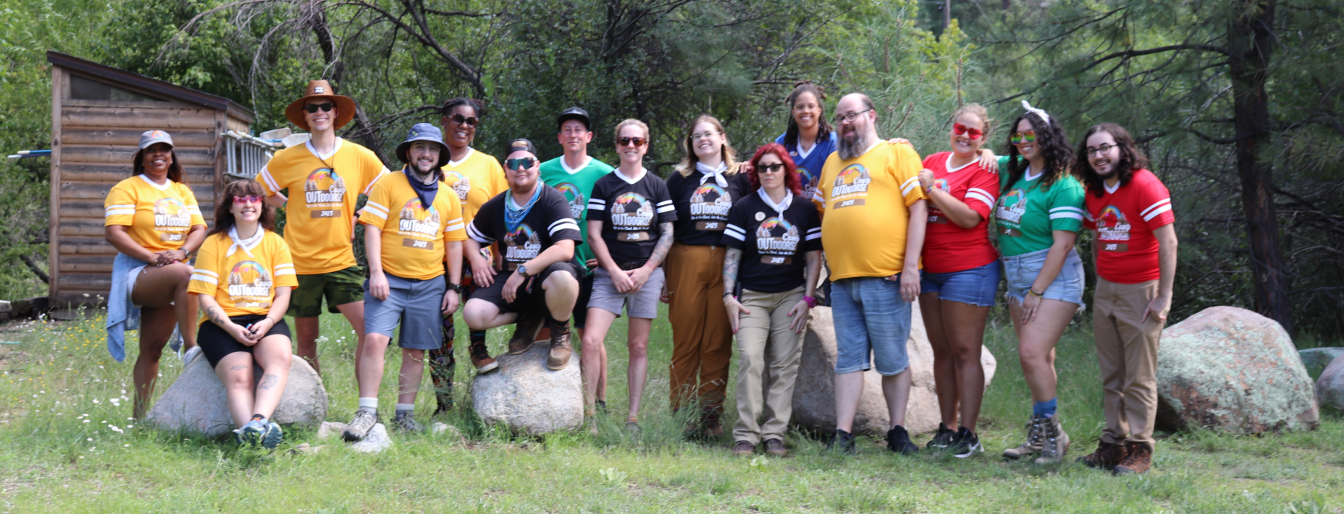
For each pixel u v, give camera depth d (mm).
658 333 8445
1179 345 5891
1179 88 9383
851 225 4824
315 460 4309
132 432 4609
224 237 4664
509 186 5340
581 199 5367
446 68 15789
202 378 4758
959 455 4938
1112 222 4605
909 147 4902
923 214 4781
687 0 11680
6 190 16922
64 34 18359
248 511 3629
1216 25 8461
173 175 5406
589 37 12070
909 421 5598
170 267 5070
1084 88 9359
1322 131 8102
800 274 5078
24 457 4230
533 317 5203
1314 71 7812
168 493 3793
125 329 5145
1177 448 5406
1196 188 9766
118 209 5066
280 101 15656
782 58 12508
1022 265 4812
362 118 13727
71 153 10383
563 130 5387
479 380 5098
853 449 4957
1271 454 5215
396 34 14227
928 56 14164
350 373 6566
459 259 5070
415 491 4012
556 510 3828
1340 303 9719
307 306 5180
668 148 13383
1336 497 4258
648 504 3945
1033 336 4742
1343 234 9820
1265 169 8711
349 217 5230
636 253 5098
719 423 5387
